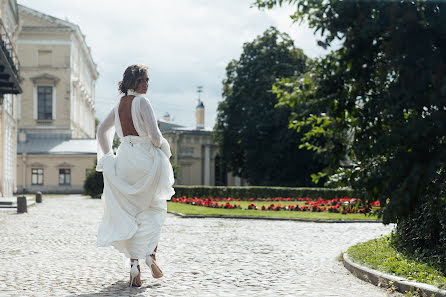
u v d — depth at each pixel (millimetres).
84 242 9781
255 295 5141
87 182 37500
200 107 58625
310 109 4383
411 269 6043
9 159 33781
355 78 4098
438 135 3443
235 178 56594
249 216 16719
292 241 10297
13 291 5230
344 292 5387
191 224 14266
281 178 40781
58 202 28812
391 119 4102
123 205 5410
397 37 3521
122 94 5715
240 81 42344
